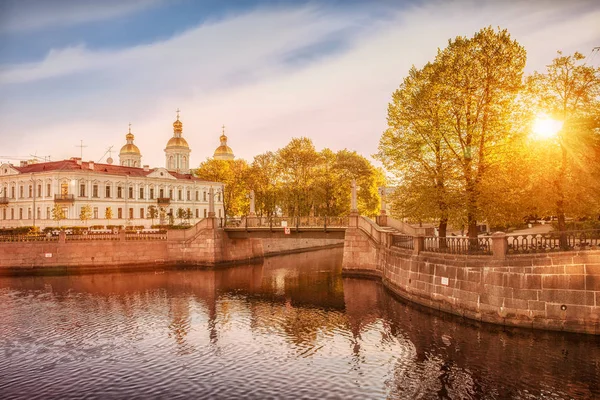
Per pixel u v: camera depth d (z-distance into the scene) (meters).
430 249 29.83
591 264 20.88
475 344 21.73
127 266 53.31
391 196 37.31
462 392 17.25
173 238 55.88
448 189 32.03
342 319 28.31
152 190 88.00
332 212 72.62
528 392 16.95
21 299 35.91
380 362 20.61
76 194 74.94
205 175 104.25
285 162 70.06
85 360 21.78
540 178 25.45
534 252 22.47
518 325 22.55
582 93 25.47
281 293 37.44
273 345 23.59
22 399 17.62
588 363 18.83
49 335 25.88
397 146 36.94
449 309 26.67
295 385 18.39
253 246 61.59
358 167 73.81
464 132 32.19
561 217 26.12
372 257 45.69
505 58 30.42
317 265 56.94
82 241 52.19
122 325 27.84
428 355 20.98
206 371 20.14
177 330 26.69
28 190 77.62
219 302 34.22
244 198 95.44
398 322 26.31
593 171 24.62
